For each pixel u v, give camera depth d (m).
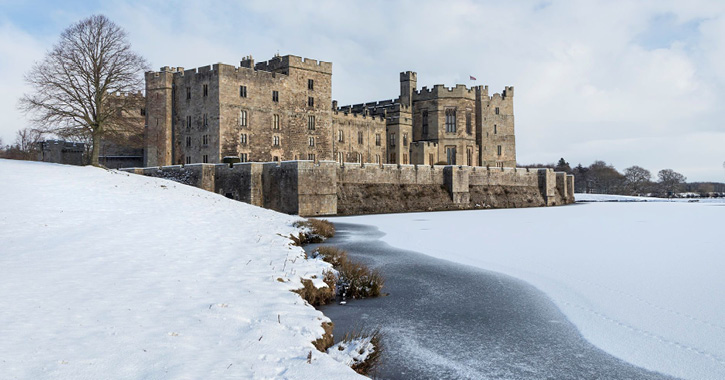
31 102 43.69
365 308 15.88
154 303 11.78
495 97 100.06
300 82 73.31
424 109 94.12
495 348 12.38
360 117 87.00
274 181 52.28
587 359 11.62
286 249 21.53
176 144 67.81
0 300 11.09
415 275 20.91
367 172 59.38
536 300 16.78
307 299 15.77
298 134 72.94
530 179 80.38
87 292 12.33
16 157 99.38
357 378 8.38
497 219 49.28
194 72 66.00
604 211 64.62
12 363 7.67
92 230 22.08
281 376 8.18
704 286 18.28
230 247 21.03
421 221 46.50
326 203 52.88
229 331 10.20
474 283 19.38
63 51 45.03
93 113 46.47
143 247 19.42
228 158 56.75
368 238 32.91
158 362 8.23
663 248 28.19
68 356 8.16
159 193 35.50
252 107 66.94
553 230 38.38
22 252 16.94
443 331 13.65
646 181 183.88
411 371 10.88
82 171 37.97
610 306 15.79
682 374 10.67
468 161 94.00
